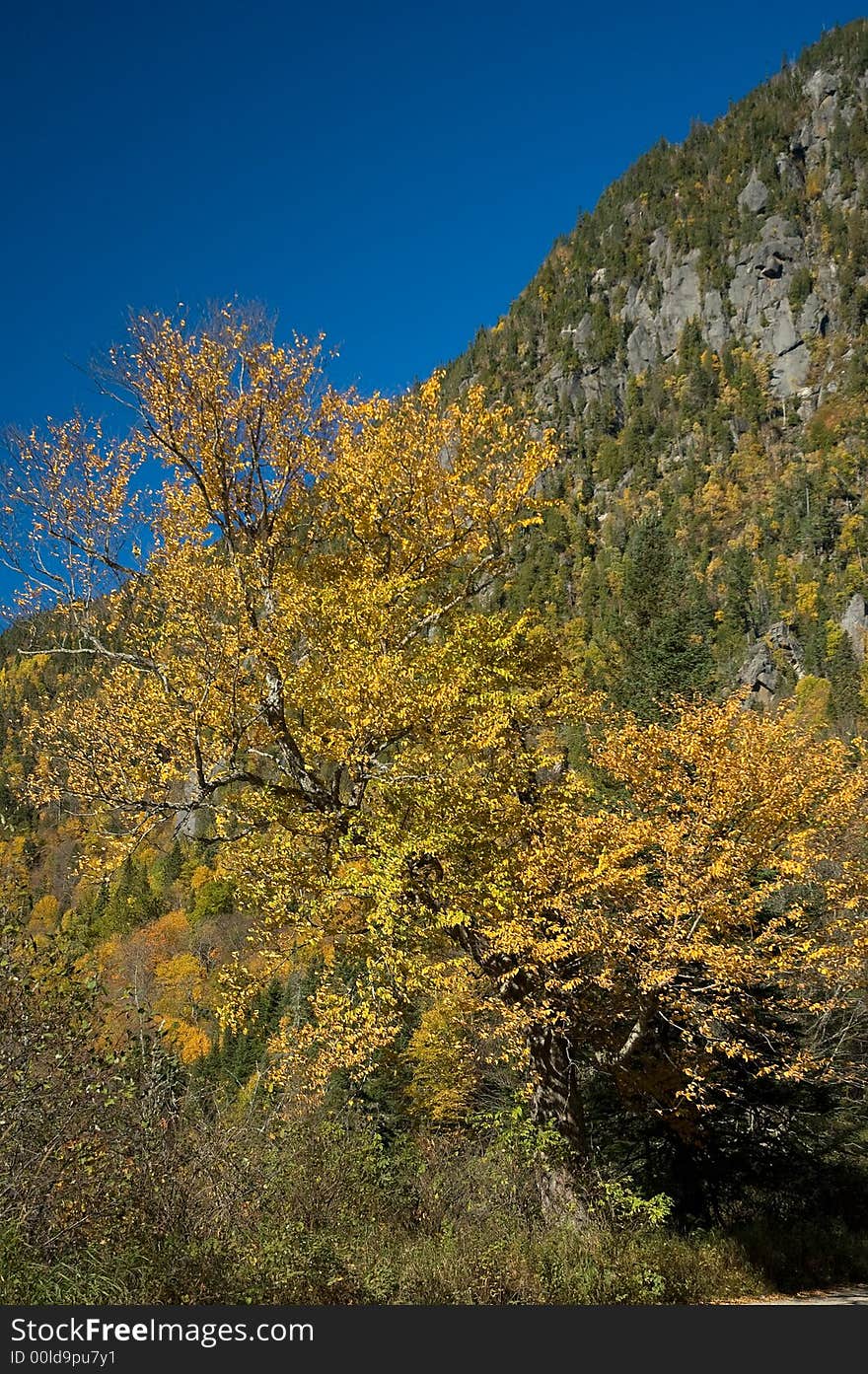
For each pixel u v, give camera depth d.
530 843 12.56
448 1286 8.64
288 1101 10.81
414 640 13.04
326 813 12.07
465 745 11.67
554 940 11.78
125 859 11.23
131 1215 7.14
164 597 11.82
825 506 141.00
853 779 13.77
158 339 12.22
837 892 13.52
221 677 11.24
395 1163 11.76
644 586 34.72
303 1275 7.61
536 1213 12.23
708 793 13.34
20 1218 6.24
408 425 13.55
